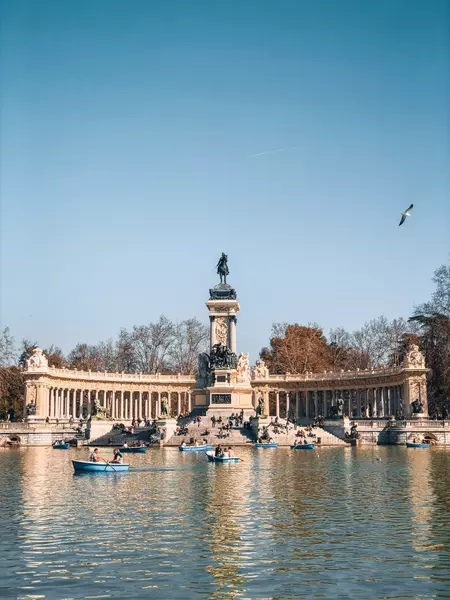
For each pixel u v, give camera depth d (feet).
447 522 122.83
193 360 583.17
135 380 508.12
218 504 145.07
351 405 517.14
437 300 423.64
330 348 590.96
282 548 104.22
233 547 104.94
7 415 462.19
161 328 583.58
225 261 484.74
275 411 566.77
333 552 101.65
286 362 552.00
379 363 552.00
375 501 148.05
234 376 441.27
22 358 527.81
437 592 83.41
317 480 188.44
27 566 94.73
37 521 125.49
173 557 99.30
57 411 470.80
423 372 424.46
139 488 171.63
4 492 164.25
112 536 112.57
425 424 388.78
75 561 97.25
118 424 411.54
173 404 540.93
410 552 101.30
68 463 248.11
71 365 599.57
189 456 282.56
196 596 82.58
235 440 369.30
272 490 167.32
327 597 81.92
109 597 82.23
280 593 83.41
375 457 276.21
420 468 222.69
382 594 82.84
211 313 464.24
